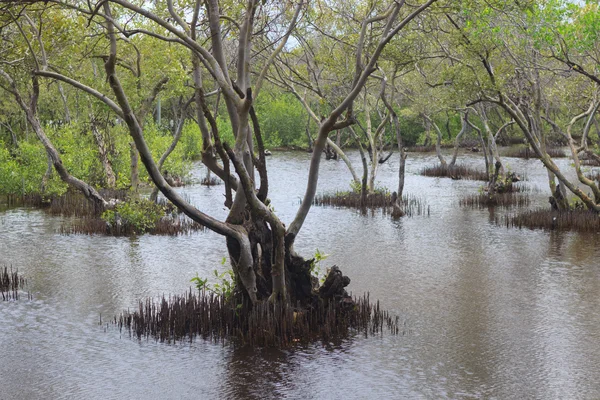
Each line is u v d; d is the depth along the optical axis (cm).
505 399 908
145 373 996
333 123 1133
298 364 1023
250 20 1163
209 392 931
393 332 1165
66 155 2995
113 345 1106
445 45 2439
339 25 2106
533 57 2122
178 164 3475
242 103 1071
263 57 2095
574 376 982
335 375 984
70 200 2653
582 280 1517
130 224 2125
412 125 6291
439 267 1659
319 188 3334
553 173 2338
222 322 1150
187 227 2200
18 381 971
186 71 1362
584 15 1809
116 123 3550
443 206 2705
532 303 1344
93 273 1592
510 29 1848
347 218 2422
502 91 2202
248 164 1195
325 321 1156
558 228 2155
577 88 2331
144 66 2080
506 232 2122
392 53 1936
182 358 1048
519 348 1095
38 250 1858
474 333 1166
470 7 1284
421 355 1062
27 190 2894
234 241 1119
